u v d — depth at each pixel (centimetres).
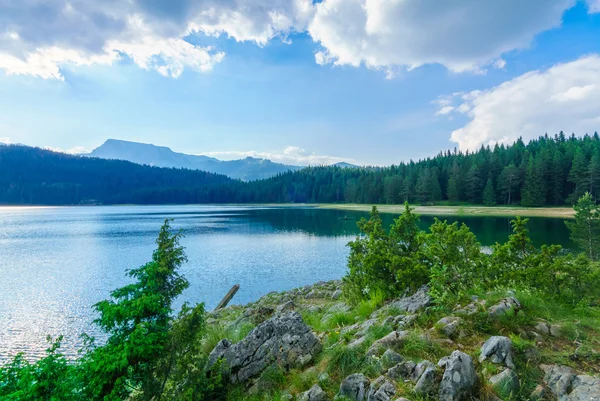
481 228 4472
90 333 1546
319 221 7081
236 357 496
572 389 327
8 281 2464
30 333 1555
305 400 387
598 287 677
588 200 2316
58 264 3059
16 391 328
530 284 693
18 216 10469
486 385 341
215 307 1819
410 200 10694
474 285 671
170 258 457
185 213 10894
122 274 2675
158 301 418
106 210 14412
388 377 378
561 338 436
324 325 738
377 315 646
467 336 450
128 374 375
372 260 839
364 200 13500
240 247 3809
